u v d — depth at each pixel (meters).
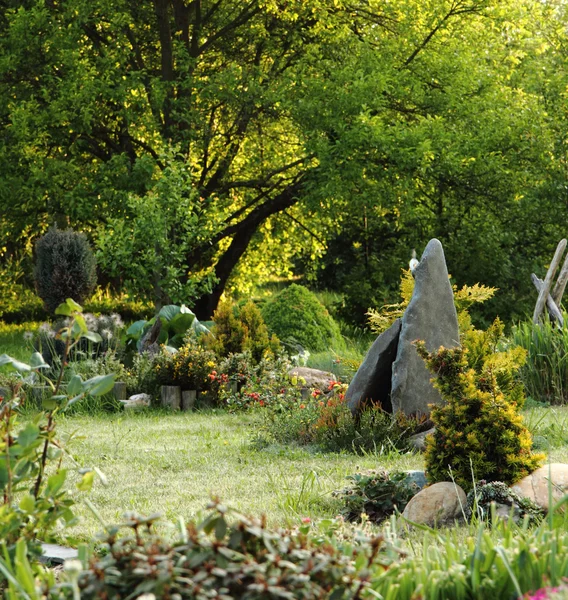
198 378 11.33
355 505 5.50
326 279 28.59
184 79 19.17
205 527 2.38
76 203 17.55
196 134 18.25
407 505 5.16
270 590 2.09
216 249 21.53
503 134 18.61
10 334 20.48
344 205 19.59
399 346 8.41
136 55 19.66
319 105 17.56
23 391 10.37
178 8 19.47
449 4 19.20
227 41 20.48
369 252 22.41
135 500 6.02
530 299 19.59
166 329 13.77
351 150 17.30
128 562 2.36
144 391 11.56
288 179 20.17
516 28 20.41
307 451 7.90
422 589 2.56
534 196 19.36
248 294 24.25
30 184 17.28
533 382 10.85
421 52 19.28
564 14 22.83
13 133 17.38
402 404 8.27
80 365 11.25
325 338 16.23
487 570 2.72
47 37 17.23
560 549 2.82
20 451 3.14
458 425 5.51
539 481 5.23
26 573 2.41
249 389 10.87
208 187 20.38
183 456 7.71
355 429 8.21
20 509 3.04
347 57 19.20
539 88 20.50
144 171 17.23
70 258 15.55
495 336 8.57
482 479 5.29
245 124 19.31
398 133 17.14
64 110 16.67
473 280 19.84
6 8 19.42
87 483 3.26
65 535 4.91
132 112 17.58
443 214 20.42
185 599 2.20
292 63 19.91
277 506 5.65
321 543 2.93
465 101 19.06
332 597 2.23
